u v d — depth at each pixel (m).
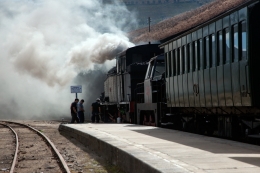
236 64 14.06
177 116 22.23
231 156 10.99
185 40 19.44
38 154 17.55
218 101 15.80
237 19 13.90
